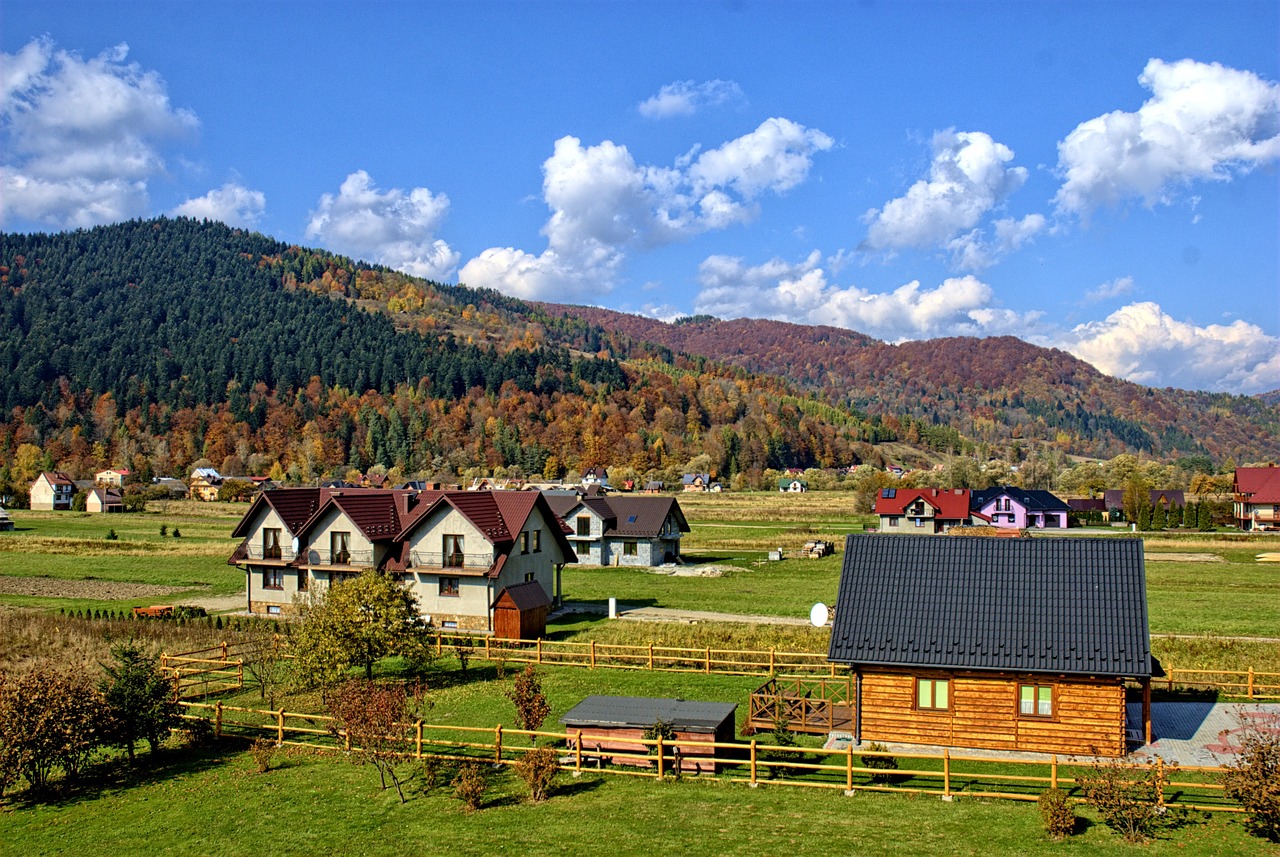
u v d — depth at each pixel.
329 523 57.84
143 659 33.41
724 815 23.66
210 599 68.00
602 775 27.66
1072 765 26.56
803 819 23.17
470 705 36.09
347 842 23.25
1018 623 28.97
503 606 51.25
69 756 28.56
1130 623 28.17
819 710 31.53
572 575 80.50
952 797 24.56
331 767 29.44
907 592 30.52
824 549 97.25
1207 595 63.16
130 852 23.55
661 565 87.06
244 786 28.02
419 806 25.53
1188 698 35.12
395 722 27.14
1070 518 134.25
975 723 28.89
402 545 57.22
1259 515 121.62
